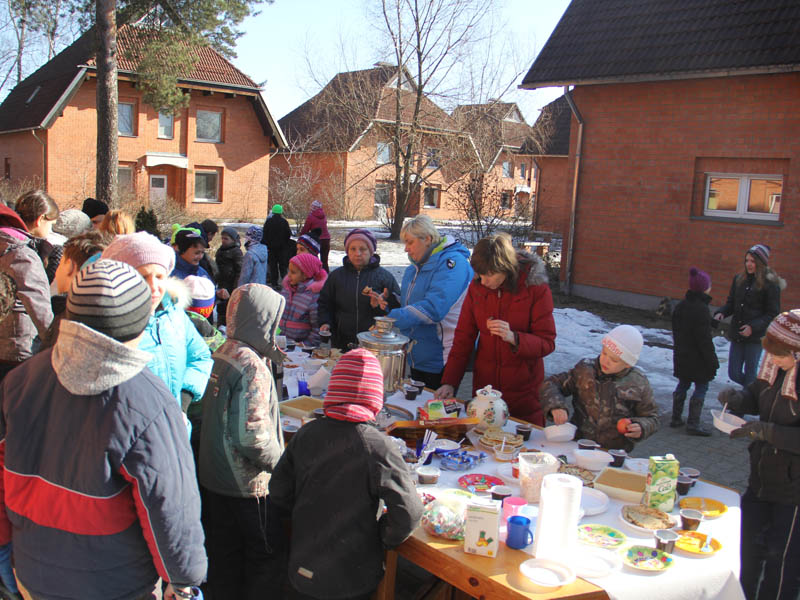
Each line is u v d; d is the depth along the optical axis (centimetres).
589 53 1230
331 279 507
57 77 2527
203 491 303
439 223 3378
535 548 231
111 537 185
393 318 388
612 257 1245
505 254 367
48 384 184
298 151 3319
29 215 418
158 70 1777
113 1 1340
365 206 3412
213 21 1630
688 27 1130
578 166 1272
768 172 1048
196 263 575
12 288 275
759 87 1037
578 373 346
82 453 177
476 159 2253
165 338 268
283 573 304
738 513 272
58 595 186
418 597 299
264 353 288
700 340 584
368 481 232
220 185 2883
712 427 616
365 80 2584
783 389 298
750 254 612
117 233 473
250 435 274
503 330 364
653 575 223
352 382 238
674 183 1150
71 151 2478
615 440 337
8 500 188
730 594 231
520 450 322
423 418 337
